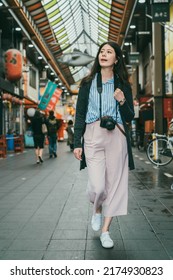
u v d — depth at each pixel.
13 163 11.96
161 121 17.98
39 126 11.86
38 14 19.70
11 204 5.25
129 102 3.18
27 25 19.62
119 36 22.42
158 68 18.08
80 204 5.22
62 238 3.53
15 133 22.56
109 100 3.16
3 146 14.50
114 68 3.22
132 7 17.25
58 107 44.81
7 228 3.93
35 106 28.31
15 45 24.53
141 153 16.22
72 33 27.92
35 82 34.25
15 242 3.40
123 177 3.27
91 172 3.15
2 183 7.36
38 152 11.91
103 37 26.25
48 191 6.36
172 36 16.28
